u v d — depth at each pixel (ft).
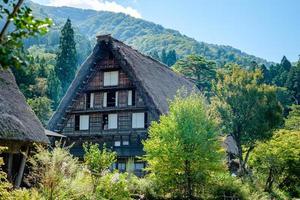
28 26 16.03
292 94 292.81
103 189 58.65
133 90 113.39
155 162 81.20
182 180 81.30
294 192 110.42
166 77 133.69
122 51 113.39
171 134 80.43
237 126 110.01
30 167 54.80
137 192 79.41
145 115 111.04
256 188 92.73
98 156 61.41
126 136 111.86
